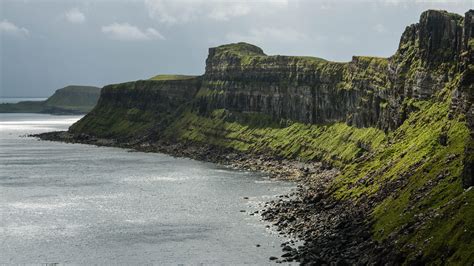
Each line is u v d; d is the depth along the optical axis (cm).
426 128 19575
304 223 16850
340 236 14625
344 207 17225
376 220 14662
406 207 14050
